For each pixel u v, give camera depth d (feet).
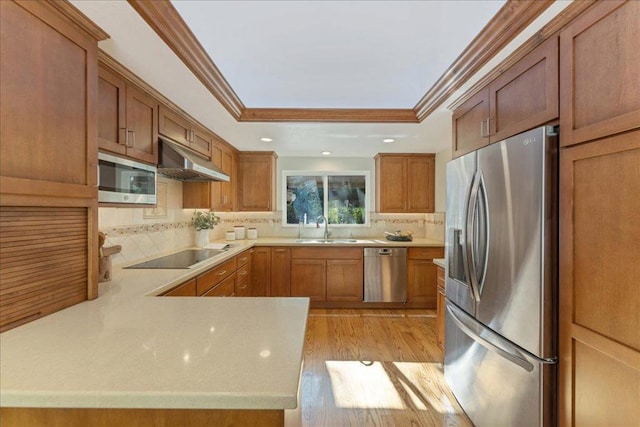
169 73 6.02
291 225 15.84
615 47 3.54
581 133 3.97
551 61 4.49
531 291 4.58
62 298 4.13
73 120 4.14
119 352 2.90
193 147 9.28
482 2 4.69
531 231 4.59
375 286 13.44
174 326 3.57
